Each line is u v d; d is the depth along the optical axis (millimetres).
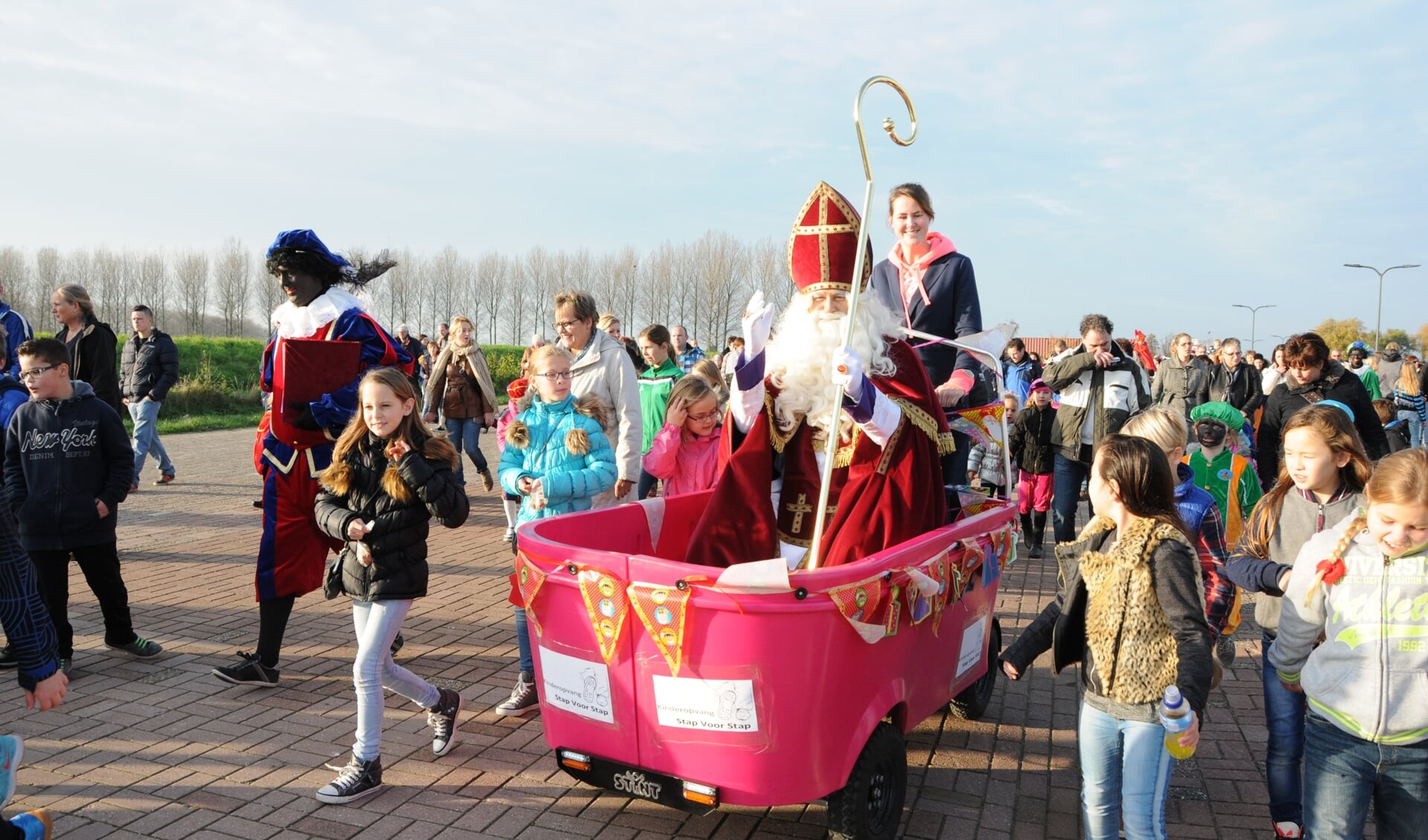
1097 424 7508
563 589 3363
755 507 3830
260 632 5035
